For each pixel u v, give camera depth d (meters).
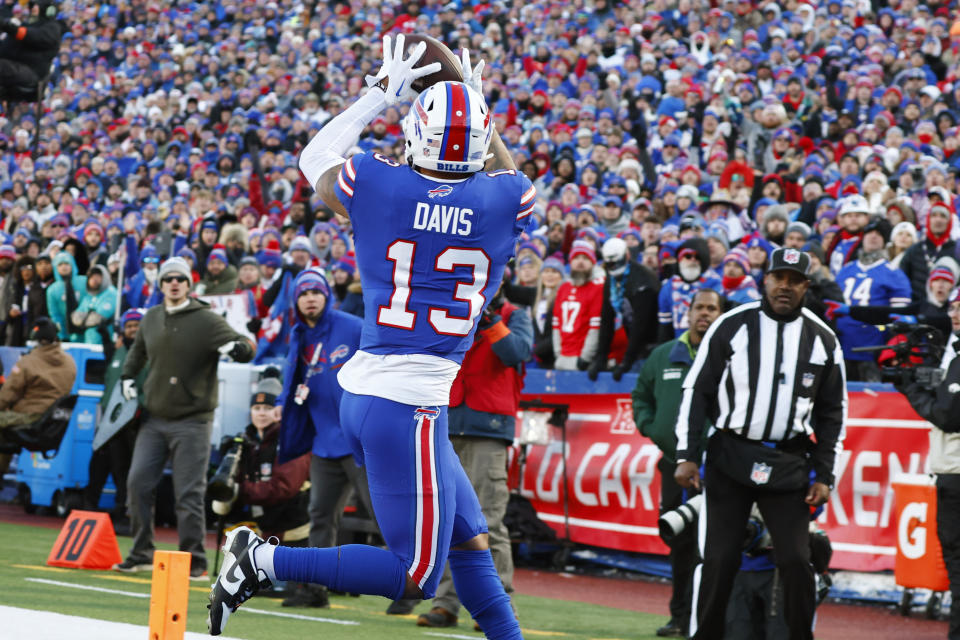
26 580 28.03
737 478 19.56
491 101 75.38
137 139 85.62
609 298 36.00
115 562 31.38
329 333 26.44
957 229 39.59
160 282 30.84
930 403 23.78
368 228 14.07
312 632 23.06
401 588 13.84
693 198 46.19
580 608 28.94
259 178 67.00
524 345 25.16
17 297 53.16
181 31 104.31
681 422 20.33
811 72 65.00
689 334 26.81
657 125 61.66
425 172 14.13
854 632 26.58
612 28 78.44
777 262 19.75
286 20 101.81
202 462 30.44
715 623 19.86
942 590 26.67
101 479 41.31
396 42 14.62
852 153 51.41
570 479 36.34
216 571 29.94
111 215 67.44
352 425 14.04
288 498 28.56
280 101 84.31
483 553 14.80
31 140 92.56
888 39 71.31
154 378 30.52
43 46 44.50
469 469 25.61
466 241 13.98
